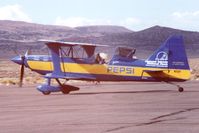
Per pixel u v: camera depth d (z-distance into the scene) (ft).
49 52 146.30
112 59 139.33
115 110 81.92
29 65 145.28
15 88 175.52
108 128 58.85
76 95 127.24
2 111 84.89
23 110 85.92
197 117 69.46
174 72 137.49
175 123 62.75
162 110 80.69
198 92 134.51
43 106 93.45
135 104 94.07
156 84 197.47
